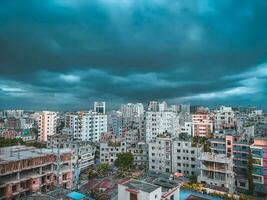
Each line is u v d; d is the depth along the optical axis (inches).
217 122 7057.1
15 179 3006.9
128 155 4785.9
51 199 2172.7
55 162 3472.0
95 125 7258.9
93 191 3479.3
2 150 3629.4
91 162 5167.3
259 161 3412.9
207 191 3272.6
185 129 7012.8
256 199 3275.1
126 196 2231.8
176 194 2490.2
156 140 4677.7
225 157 3459.6
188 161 4384.8
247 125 5610.2
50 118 7524.6
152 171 4670.3
